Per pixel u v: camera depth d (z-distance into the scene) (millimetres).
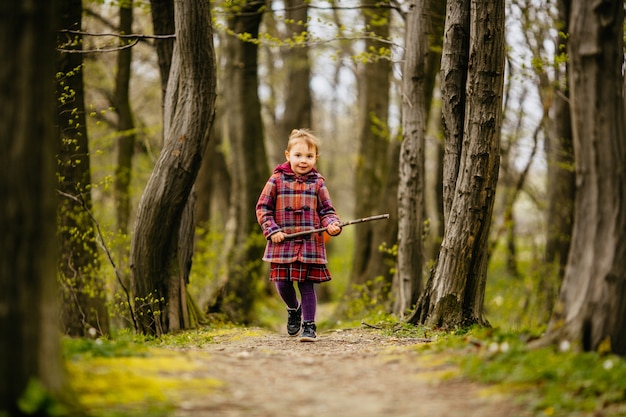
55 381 3615
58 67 9125
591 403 3984
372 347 6242
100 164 15359
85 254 9633
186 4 7629
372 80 15570
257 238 14570
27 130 3541
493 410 3938
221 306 10672
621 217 4711
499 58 7012
